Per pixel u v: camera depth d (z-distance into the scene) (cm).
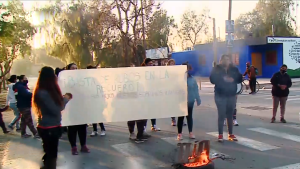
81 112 683
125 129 922
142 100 725
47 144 479
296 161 596
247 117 1055
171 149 688
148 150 688
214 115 1123
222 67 720
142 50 2352
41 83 471
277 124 936
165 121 1030
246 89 1988
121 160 622
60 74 676
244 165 575
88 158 641
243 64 3366
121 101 712
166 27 3148
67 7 3153
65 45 3031
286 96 948
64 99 534
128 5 2177
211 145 710
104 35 2372
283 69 941
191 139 771
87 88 688
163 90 734
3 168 588
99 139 802
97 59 2650
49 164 484
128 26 2219
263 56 3409
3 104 1805
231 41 1997
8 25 1836
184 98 746
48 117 471
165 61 900
